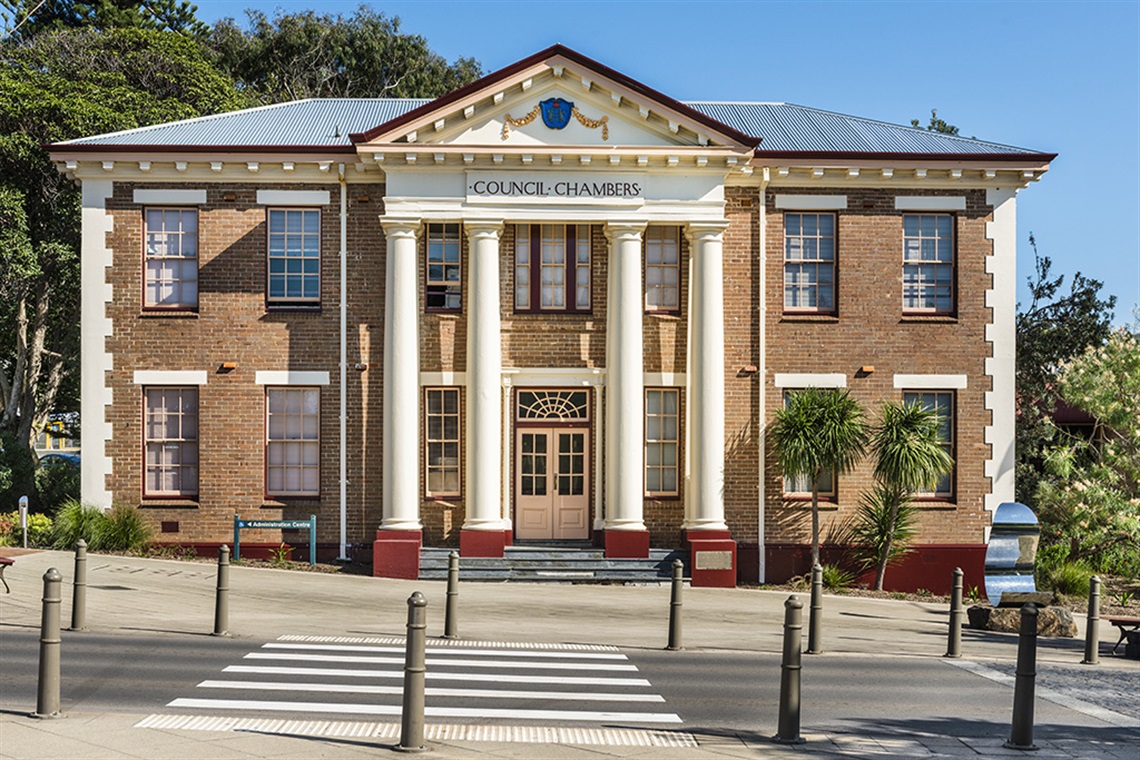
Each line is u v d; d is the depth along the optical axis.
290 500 25.70
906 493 25.30
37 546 25.88
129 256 25.70
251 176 25.78
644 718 11.56
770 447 26.03
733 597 22.91
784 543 25.94
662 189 25.28
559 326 25.94
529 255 26.06
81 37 38.38
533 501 26.16
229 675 13.10
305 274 25.98
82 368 25.59
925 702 12.93
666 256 26.28
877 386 26.33
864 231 26.33
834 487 26.16
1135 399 26.45
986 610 19.98
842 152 25.86
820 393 25.48
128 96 35.00
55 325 39.41
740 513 25.94
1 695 11.68
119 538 25.02
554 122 25.00
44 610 10.66
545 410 26.19
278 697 12.02
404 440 24.97
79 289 36.69
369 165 25.39
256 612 18.62
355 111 29.36
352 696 12.19
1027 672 10.56
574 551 24.94
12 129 33.75
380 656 14.66
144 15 53.28
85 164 25.48
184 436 25.89
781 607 21.64
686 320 26.03
